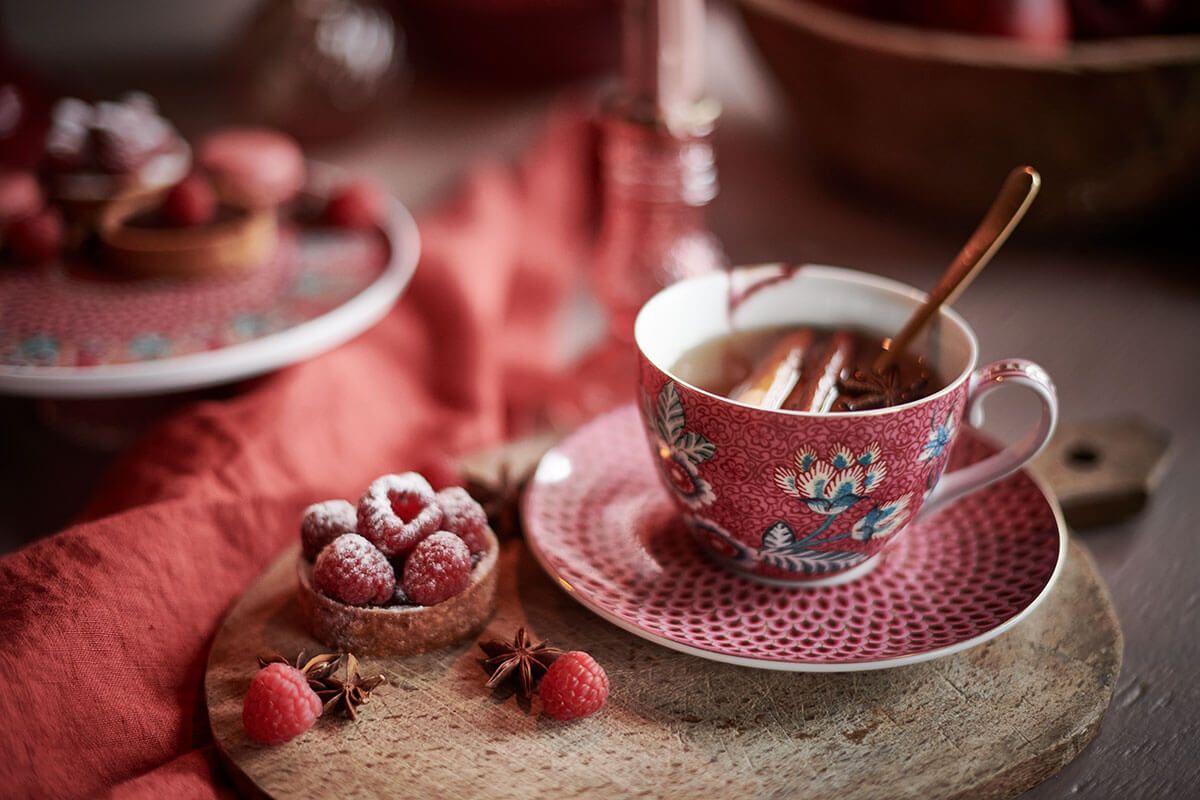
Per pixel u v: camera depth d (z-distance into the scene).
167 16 1.33
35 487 0.71
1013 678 0.50
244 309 0.71
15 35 1.23
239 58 1.00
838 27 0.81
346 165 1.00
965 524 0.56
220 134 0.97
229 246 0.74
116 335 0.68
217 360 0.66
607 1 1.09
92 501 0.62
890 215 0.93
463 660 0.51
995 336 0.77
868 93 0.81
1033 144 0.79
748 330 0.57
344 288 0.73
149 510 0.54
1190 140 0.79
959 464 0.58
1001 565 0.54
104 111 0.80
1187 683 0.54
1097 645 0.52
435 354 0.73
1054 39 0.83
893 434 0.50
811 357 0.55
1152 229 0.91
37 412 0.76
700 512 0.53
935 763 0.47
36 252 0.75
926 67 0.77
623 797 0.46
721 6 1.40
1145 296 0.82
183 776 0.47
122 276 0.74
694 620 0.52
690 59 0.75
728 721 0.49
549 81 1.18
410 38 1.18
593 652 0.51
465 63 1.17
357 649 0.51
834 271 0.57
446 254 0.78
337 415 0.66
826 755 0.48
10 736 0.47
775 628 0.52
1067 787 0.49
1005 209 0.52
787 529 0.52
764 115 1.14
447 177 0.98
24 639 0.49
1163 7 0.84
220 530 0.55
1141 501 0.61
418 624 0.51
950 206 0.87
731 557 0.54
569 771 0.47
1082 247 0.88
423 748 0.48
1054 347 0.76
